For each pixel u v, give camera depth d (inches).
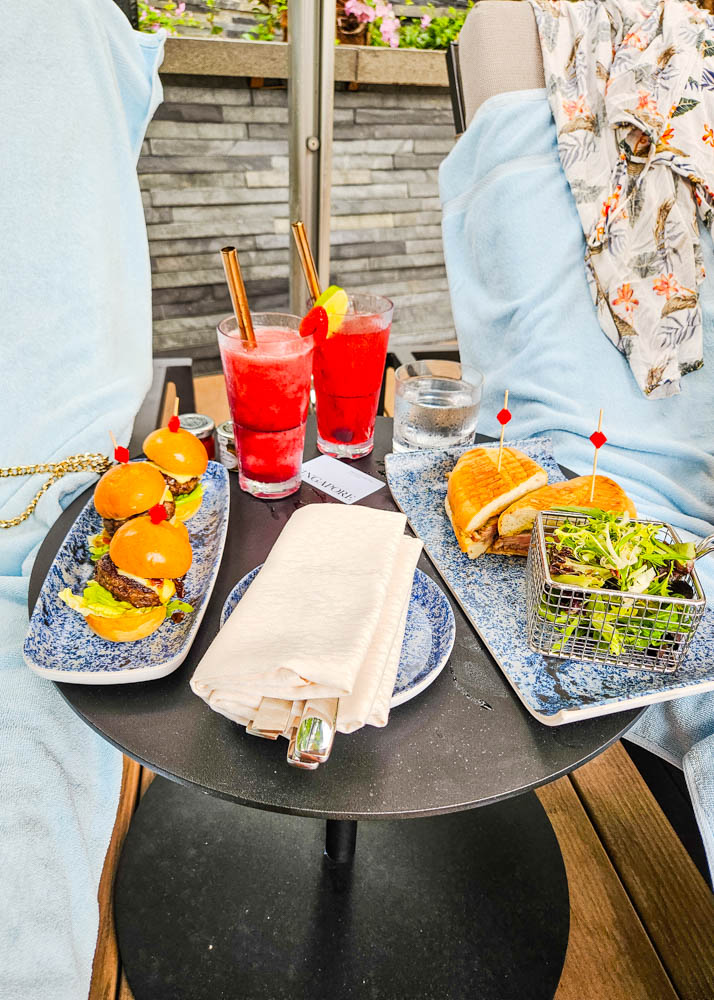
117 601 27.2
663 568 25.9
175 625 28.2
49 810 27.8
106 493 29.9
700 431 51.3
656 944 38.6
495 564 32.7
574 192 51.0
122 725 23.5
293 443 35.6
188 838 40.9
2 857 25.2
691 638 25.0
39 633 26.6
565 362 50.9
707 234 51.3
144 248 50.5
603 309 51.3
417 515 35.9
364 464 41.5
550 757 22.9
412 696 24.0
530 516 31.6
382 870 39.8
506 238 52.4
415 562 27.5
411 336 116.1
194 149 88.3
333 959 35.6
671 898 41.0
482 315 54.9
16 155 41.8
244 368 32.2
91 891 28.4
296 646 21.7
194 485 35.0
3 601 34.8
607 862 42.7
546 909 38.7
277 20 82.7
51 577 29.0
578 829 44.6
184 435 34.7
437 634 26.9
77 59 44.1
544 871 40.6
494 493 32.6
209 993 34.2
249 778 21.7
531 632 27.0
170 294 96.2
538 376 51.6
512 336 53.3
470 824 42.9
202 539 33.8
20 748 28.4
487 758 22.7
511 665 26.2
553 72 51.4
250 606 24.5
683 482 49.5
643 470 46.8
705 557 40.4
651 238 50.4
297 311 92.3
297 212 83.4
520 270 52.2
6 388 41.6
